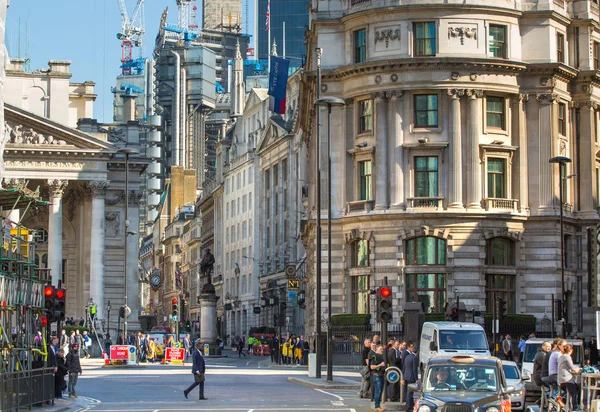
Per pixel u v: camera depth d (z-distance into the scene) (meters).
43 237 131.62
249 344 146.38
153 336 110.19
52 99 129.75
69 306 129.25
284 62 110.12
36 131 119.19
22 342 51.06
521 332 85.69
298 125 128.38
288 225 149.38
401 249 87.25
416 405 33.34
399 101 87.88
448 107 87.69
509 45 89.31
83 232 126.94
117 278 131.88
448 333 55.72
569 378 37.72
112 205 132.50
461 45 87.88
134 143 133.75
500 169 89.31
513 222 88.69
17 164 118.69
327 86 91.19
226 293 187.00
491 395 33.78
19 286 50.72
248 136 175.88
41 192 126.38
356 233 89.19
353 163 90.56
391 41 88.12
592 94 93.88
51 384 49.28
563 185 91.50
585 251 93.56
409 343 50.16
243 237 176.50
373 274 87.94
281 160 153.50
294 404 50.62
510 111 89.69
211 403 51.50
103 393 58.84
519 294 89.12
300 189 138.38
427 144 87.19
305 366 93.00
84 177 120.94
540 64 89.44
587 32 93.81
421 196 87.75
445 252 87.12
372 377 47.41
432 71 87.50
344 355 86.06
